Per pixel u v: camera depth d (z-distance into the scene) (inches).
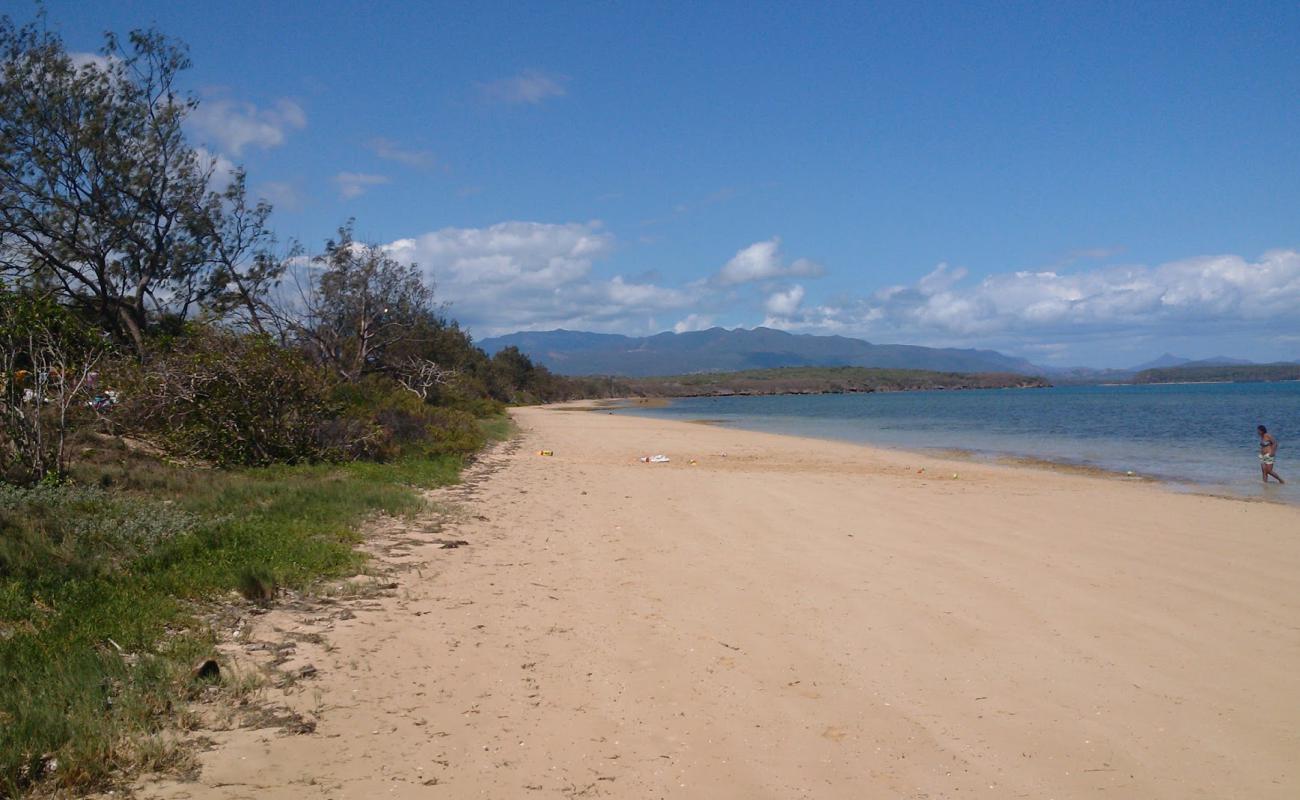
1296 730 196.9
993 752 183.6
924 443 1149.7
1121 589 316.8
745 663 233.1
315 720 181.2
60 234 869.8
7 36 845.2
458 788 156.9
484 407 1673.2
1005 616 280.4
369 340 1171.9
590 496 550.3
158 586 253.6
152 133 908.0
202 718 178.4
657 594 301.3
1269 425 1483.8
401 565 323.3
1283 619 281.3
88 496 342.3
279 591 273.4
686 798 159.0
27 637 201.2
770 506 509.0
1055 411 2239.2
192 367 574.6
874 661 237.1
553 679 216.2
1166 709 207.9
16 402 392.2
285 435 587.8
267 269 1005.2
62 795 144.1
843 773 171.9
